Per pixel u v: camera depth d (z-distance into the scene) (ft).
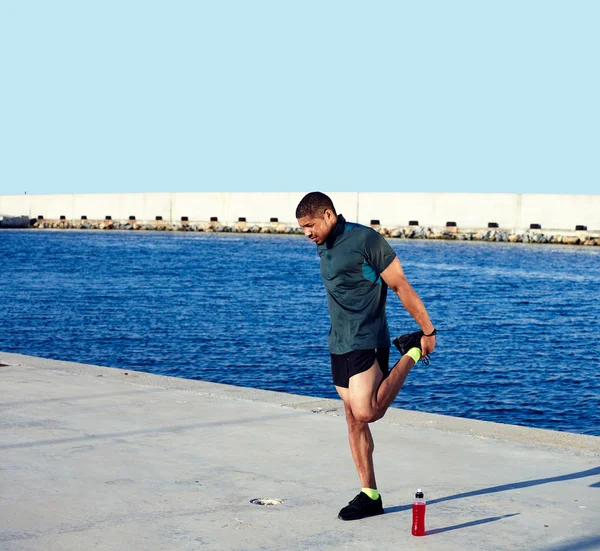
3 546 15.87
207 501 18.65
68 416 26.73
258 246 253.03
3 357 38.29
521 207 265.95
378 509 17.87
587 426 47.93
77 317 99.04
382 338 17.13
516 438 24.35
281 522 17.33
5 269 172.24
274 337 82.48
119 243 264.31
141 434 24.53
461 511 18.06
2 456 22.11
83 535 16.49
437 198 277.23
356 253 16.74
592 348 78.07
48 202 361.71
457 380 61.16
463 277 160.35
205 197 328.49
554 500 18.83
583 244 254.47
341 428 25.44
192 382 32.73
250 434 24.62
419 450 23.06
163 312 103.81
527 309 111.65
